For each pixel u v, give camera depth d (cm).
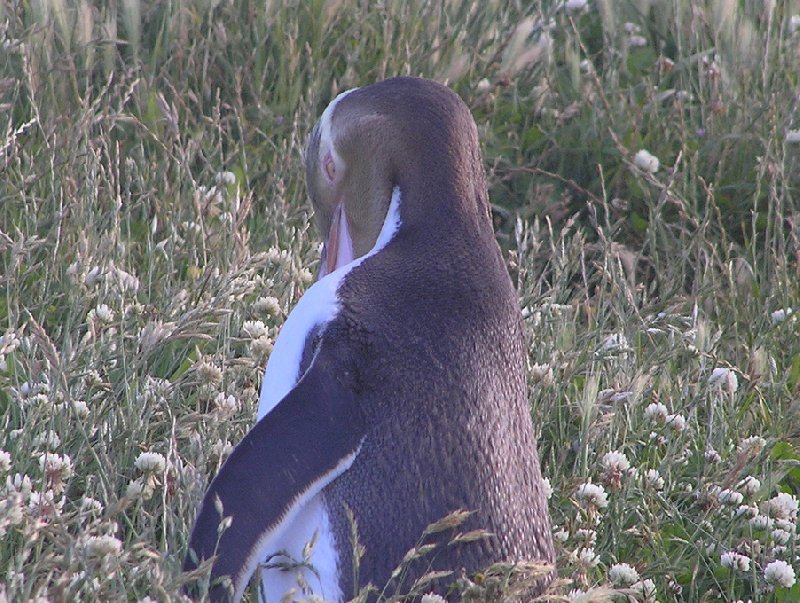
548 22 1989
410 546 916
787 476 1350
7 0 1755
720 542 1185
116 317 1285
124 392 1202
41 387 1129
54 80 1706
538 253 1673
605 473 1170
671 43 2133
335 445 900
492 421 948
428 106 1058
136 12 1762
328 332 933
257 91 1841
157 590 805
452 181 1027
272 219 1540
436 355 939
